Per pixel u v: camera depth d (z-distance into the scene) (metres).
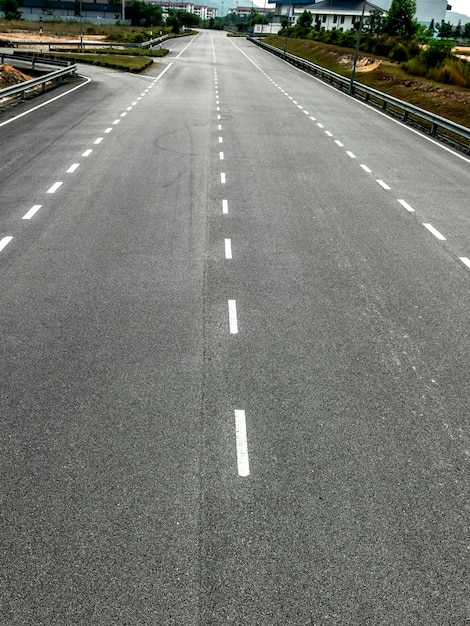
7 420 5.77
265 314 8.02
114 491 4.94
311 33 80.69
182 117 23.56
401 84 35.91
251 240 10.72
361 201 13.54
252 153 17.88
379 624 3.94
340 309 8.28
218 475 5.16
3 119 21.84
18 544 4.43
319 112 27.55
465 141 22.53
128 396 6.17
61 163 15.52
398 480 5.21
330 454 5.48
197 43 86.75
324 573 4.28
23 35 72.88
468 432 5.89
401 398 6.37
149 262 9.52
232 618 3.93
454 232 11.74
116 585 4.12
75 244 10.12
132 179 14.25
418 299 8.71
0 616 3.90
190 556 4.37
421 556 4.46
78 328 7.44
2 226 10.84
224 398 6.21
